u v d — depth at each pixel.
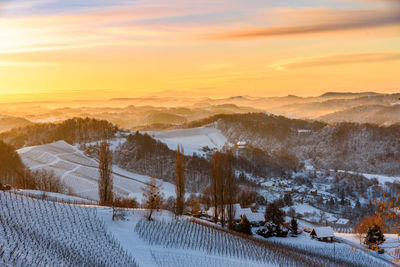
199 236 77.06
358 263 84.38
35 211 67.75
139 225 75.38
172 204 113.06
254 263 68.00
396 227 21.52
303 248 94.88
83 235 62.88
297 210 169.62
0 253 46.88
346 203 182.38
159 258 61.12
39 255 49.94
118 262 55.44
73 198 97.69
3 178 142.25
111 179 99.06
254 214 116.62
